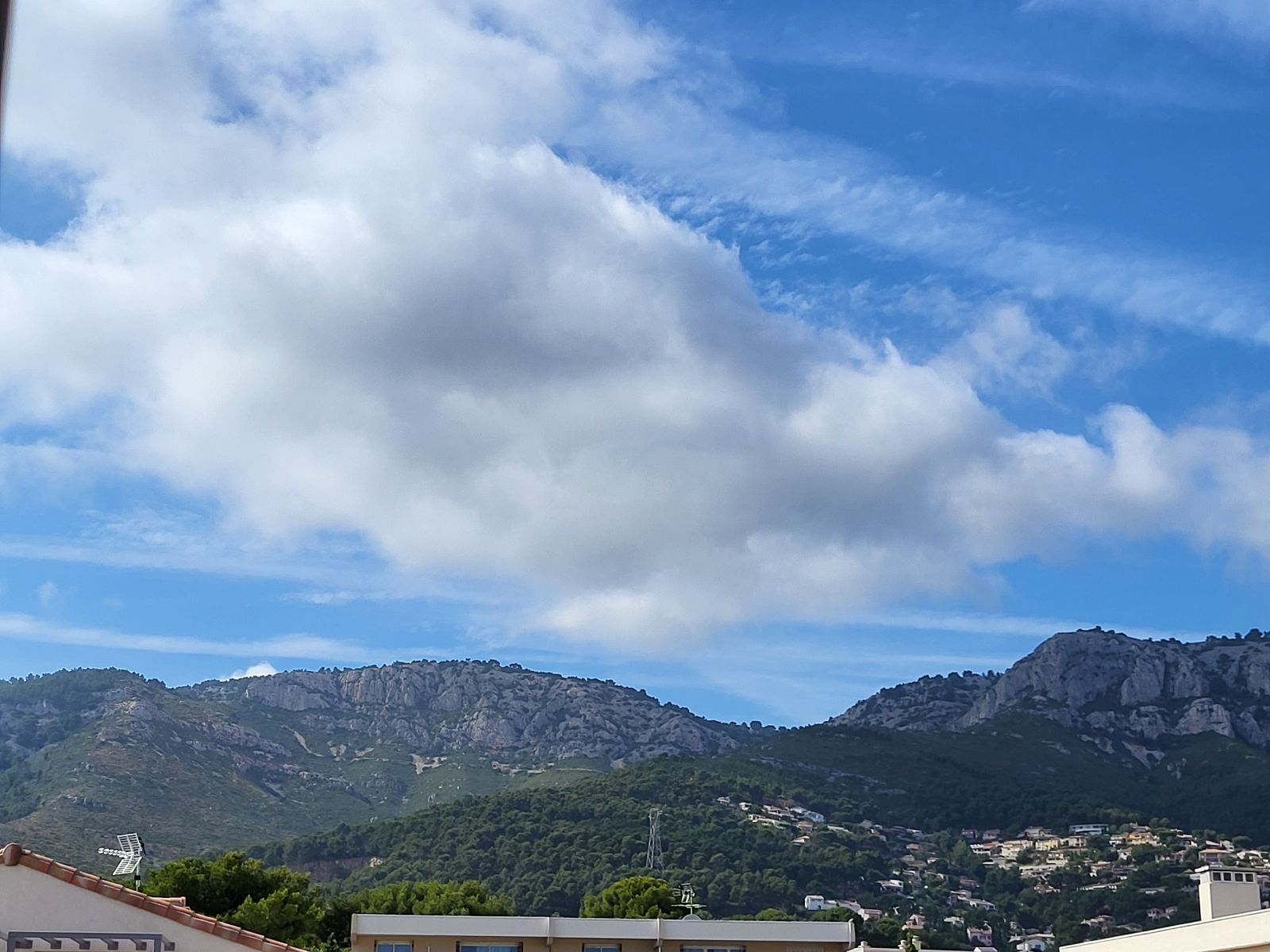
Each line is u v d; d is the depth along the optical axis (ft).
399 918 178.60
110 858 555.28
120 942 70.79
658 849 581.53
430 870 569.23
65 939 70.03
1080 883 615.16
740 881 567.59
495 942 178.60
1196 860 627.05
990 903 614.34
